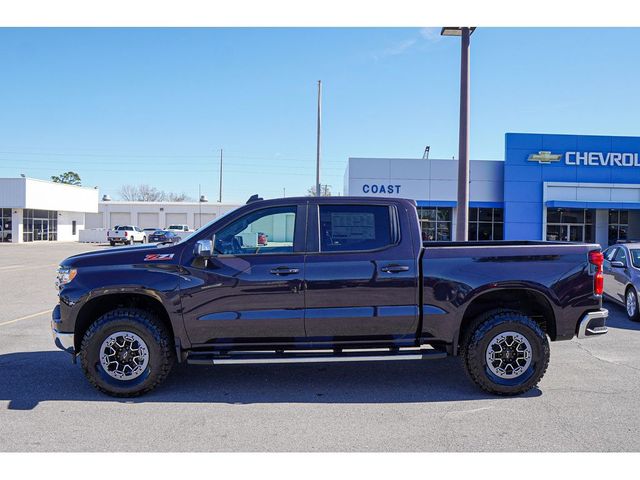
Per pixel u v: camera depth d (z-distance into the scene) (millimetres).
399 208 5270
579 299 5180
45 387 5355
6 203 43312
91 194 55062
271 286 5020
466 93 12922
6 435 4090
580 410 4707
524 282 5113
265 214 5250
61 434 4113
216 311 5023
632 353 6875
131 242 44312
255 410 4719
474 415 4594
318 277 5039
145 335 5020
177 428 4262
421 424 4371
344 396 5148
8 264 22594
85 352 4969
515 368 5125
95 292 5000
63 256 28250
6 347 7105
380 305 5074
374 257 5109
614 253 10812
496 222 28000
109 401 4938
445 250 5160
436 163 27328
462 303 5098
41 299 11992
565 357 6656
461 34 12938
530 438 4062
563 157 27219
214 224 5234
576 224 28047
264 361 4938
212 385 5488
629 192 27297
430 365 6336
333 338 5125
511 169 27172
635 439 4047
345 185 30703
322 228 5207
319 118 31266
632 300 9289
